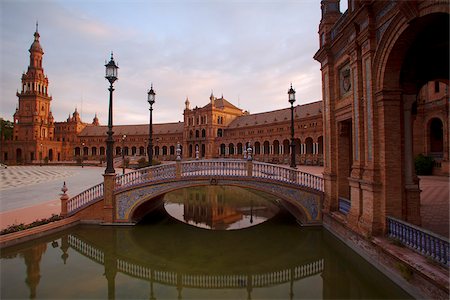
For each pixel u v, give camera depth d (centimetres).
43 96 9819
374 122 930
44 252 1148
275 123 6900
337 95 1286
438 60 1057
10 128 10688
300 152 6625
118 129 11038
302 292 838
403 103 952
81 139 11094
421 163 2717
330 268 1015
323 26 1362
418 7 716
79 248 1200
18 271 958
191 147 9194
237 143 8094
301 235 1333
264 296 819
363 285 878
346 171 1296
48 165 7806
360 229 966
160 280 930
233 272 989
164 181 1489
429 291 618
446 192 1631
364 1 924
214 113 8762
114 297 812
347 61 1180
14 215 1475
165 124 10631
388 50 860
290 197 1434
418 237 745
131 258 1108
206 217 1761
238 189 3019
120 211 1479
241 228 1496
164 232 1430
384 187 891
